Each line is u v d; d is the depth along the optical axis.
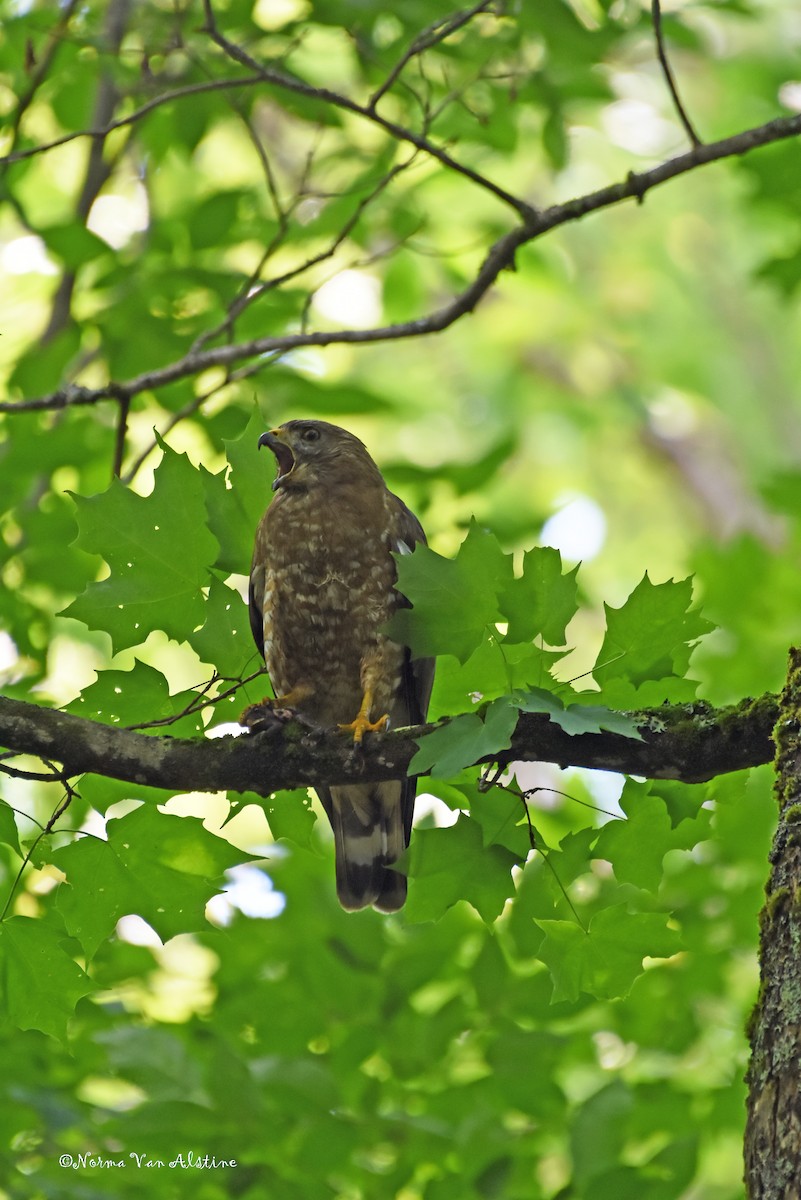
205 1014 10.40
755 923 10.62
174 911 6.84
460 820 6.52
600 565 23.52
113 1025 9.80
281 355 10.09
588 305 22.98
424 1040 9.63
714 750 6.17
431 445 22.84
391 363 23.12
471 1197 8.84
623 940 6.55
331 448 9.53
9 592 10.96
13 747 6.64
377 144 12.33
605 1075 10.62
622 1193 8.51
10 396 11.30
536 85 10.55
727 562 12.98
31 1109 9.07
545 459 23.61
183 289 11.16
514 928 8.72
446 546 11.78
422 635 6.11
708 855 10.97
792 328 23.17
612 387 23.73
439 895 6.59
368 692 7.95
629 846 6.56
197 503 7.00
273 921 10.37
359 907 9.18
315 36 12.55
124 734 6.74
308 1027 9.87
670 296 23.09
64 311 12.00
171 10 10.41
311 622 9.33
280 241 9.95
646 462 23.95
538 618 6.05
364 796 9.12
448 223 14.12
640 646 6.15
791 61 15.18
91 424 11.59
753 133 8.77
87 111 11.64
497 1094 9.50
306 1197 8.79
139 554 6.97
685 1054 10.54
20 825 12.23
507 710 5.79
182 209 12.55
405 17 9.96
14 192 11.55
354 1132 8.96
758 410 23.19
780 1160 4.28
